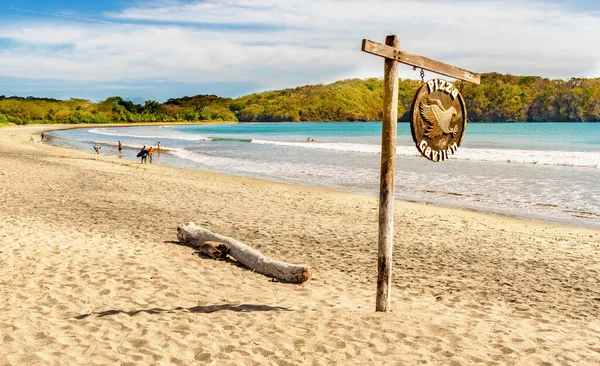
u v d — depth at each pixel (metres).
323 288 8.17
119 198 17.20
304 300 7.42
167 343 5.56
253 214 15.16
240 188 22.16
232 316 6.53
